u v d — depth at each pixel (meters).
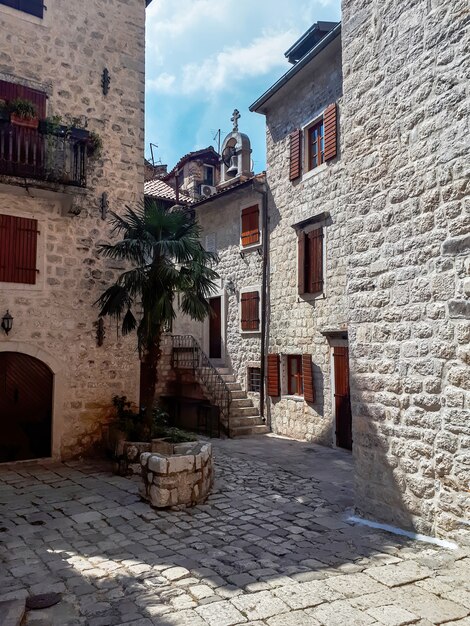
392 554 4.40
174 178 19.12
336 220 10.34
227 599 3.58
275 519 5.63
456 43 4.58
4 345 8.18
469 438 4.30
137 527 5.36
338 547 4.67
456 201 4.52
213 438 11.66
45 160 8.18
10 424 8.45
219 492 6.82
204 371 12.85
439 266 4.67
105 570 4.20
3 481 7.37
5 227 8.29
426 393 4.77
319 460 9.13
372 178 5.61
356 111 5.91
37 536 5.09
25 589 3.84
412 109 5.06
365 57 5.80
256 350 13.16
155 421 9.45
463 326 4.40
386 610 3.35
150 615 3.38
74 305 8.87
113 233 9.36
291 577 3.95
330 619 3.24
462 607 3.38
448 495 4.50
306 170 11.51
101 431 9.02
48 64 8.86
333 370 10.41
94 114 9.28
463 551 4.29
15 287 8.30
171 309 7.81
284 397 12.06
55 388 8.62
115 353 9.26
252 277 13.45
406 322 5.05
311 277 11.08
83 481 7.37
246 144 15.39
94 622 3.31
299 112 11.81
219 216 14.99
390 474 5.22
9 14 8.55
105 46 9.52
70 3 9.19
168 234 8.38
